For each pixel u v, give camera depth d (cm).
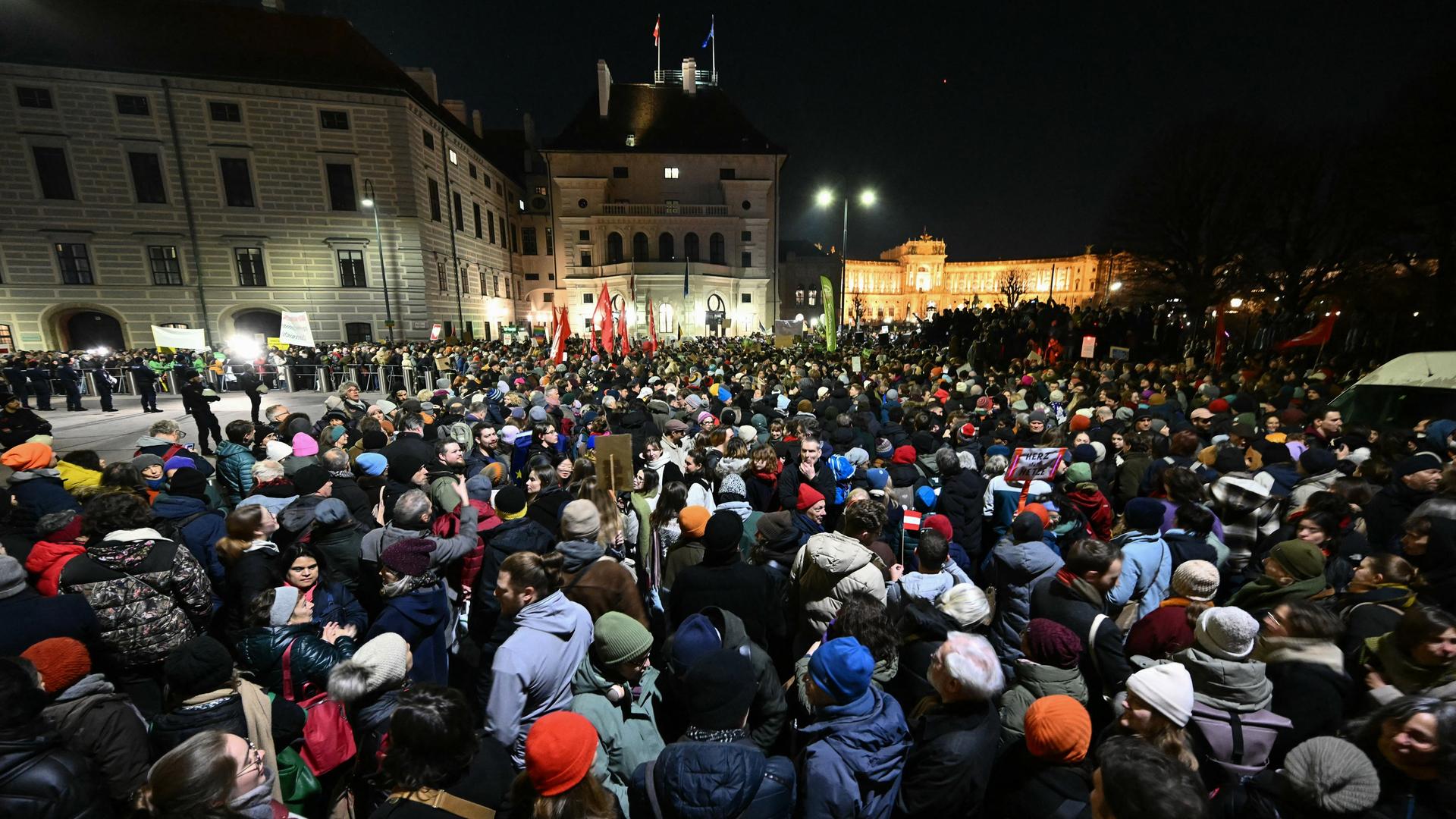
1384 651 263
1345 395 924
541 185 5509
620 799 265
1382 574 342
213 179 3025
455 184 3991
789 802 214
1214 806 229
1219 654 250
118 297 2967
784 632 371
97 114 2825
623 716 279
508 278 5147
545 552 407
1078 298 10138
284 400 1959
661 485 564
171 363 2055
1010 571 362
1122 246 3347
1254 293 3119
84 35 2866
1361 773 180
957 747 228
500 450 736
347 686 253
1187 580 305
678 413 848
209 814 184
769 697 288
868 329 5059
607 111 5234
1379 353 2212
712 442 650
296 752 278
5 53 2689
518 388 1280
